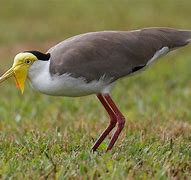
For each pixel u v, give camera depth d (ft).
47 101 59.47
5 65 76.64
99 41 35.99
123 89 64.69
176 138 40.32
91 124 47.42
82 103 58.18
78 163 33.09
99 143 37.19
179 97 61.41
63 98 59.00
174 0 118.73
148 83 67.72
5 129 47.06
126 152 35.76
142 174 31.27
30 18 108.27
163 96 61.26
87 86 35.53
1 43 91.04
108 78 35.88
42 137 40.45
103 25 102.37
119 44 36.24
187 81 68.90
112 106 36.52
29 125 47.85
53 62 34.88
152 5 115.75
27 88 64.90
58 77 34.68
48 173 31.55
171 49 37.83
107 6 115.65
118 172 30.91
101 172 31.19
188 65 74.69
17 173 31.60
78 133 42.73
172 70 72.49
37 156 35.12
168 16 107.24
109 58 35.76
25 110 56.03
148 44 36.86
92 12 111.65
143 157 34.45
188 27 100.37
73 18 107.34
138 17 106.93
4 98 61.87
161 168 32.30
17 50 86.58
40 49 87.61
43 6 116.37
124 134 41.55
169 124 46.93
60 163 33.40
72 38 36.55
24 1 119.96
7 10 113.09
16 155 35.55
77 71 34.86
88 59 35.24
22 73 35.19
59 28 100.48
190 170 33.12
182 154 35.50
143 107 56.85
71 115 53.42
